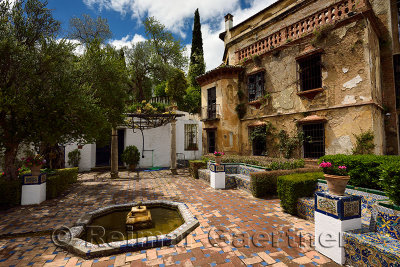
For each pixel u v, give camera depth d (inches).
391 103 327.0
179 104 772.6
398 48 330.6
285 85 373.7
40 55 212.7
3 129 219.9
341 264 106.9
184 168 529.7
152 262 111.7
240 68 464.4
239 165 355.9
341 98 295.6
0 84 202.8
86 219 173.3
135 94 810.8
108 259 115.4
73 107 215.0
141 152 556.7
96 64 298.7
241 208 202.5
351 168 178.2
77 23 631.8
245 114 461.7
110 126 342.6
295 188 180.9
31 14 223.6
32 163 222.2
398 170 107.6
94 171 507.8
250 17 529.7
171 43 938.7
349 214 111.5
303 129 346.0
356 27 283.9
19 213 193.5
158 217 190.5
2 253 122.7
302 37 346.6
